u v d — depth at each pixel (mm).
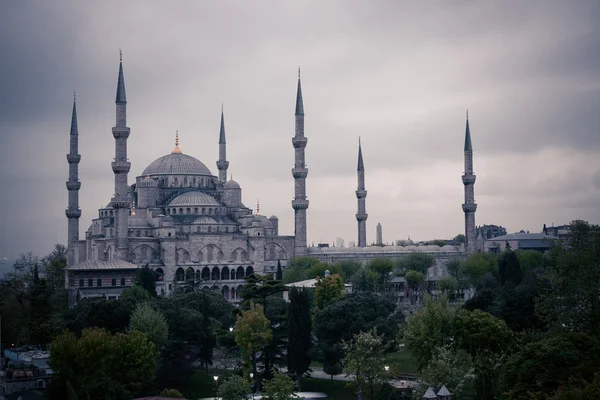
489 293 187625
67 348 144750
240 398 136625
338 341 171625
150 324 163875
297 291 165875
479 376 130250
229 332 166375
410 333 143000
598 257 142375
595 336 117188
